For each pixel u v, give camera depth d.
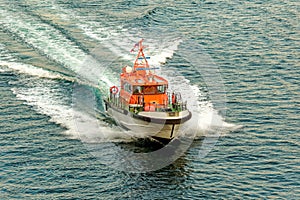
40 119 104.00
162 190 86.00
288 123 103.81
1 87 114.88
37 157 92.81
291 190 85.56
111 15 153.88
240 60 130.50
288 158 93.25
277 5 166.12
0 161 91.25
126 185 86.69
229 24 151.62
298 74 123.75
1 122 102.69
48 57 127.94
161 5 164.25
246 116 106.31
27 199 82.81
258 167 91.19
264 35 144.75
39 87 115.38
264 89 117.19
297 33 145.88
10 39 135.88
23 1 160.50
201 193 85.25
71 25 145.88
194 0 169.62
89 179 87.94
